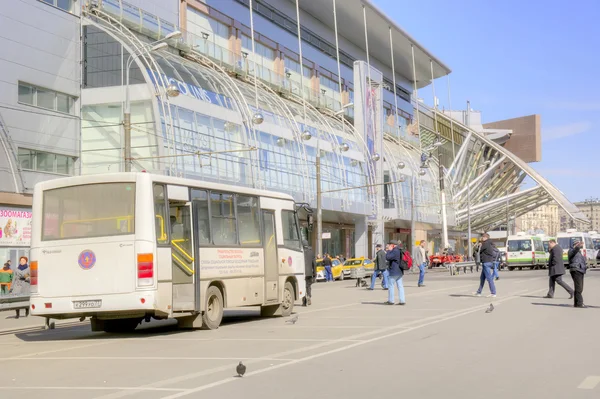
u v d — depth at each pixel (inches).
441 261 3105.3
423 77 4128.9
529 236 2573.8
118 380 356.8
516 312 709.9
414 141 3612.2
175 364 410.0
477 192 4473.4
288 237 786.2
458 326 585.0
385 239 3262.8
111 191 574.2
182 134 1642.5
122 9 1760.6
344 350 450.6
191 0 2219.5
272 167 2016.5
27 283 1219.9
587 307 767.7
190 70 1820.9
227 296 655.8
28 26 1422.2
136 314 578.2
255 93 2111.2
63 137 1493.6
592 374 346.9
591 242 2696.9
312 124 2367.1
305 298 911.0
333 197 2351.1
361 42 3390.7
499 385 318.0
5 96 1353.3
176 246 593.6
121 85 1560.0
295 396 300.5
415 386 319.0
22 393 327.0
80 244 576.7
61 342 581.9
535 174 4355.3
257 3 2603.3
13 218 1320.1
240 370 347.3
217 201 655.8
